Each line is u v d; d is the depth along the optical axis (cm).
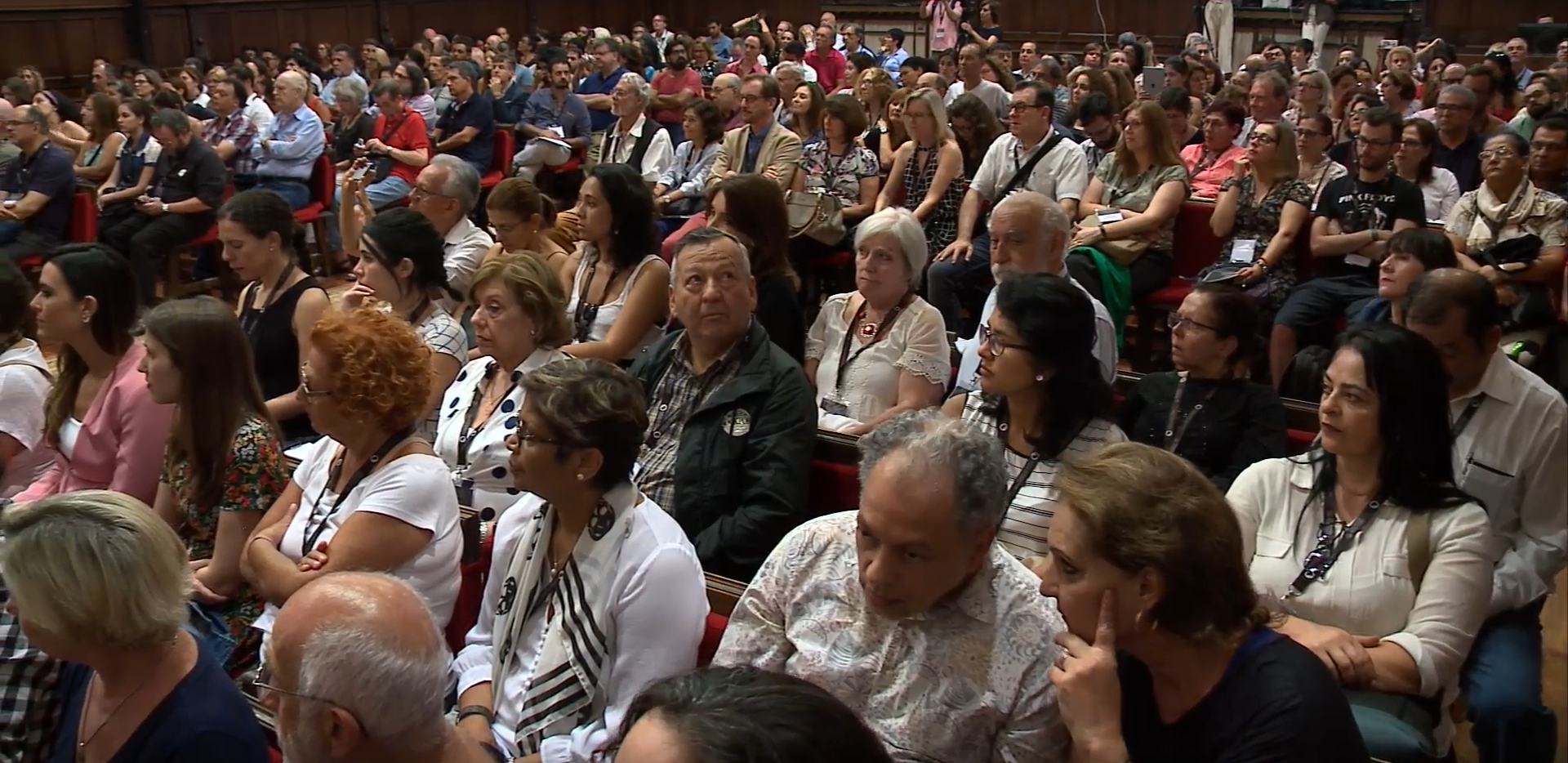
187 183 680
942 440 161
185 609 178
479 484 289
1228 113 572
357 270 382
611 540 200
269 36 1371
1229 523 144
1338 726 142
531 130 905
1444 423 209
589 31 1511
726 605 213
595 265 390
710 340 274
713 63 1358
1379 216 459
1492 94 720
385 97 834
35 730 196
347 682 147
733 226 368
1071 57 1262
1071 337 236
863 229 325
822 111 671
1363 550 210
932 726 166
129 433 296
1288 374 363
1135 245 495
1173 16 1509
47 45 1155
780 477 258
